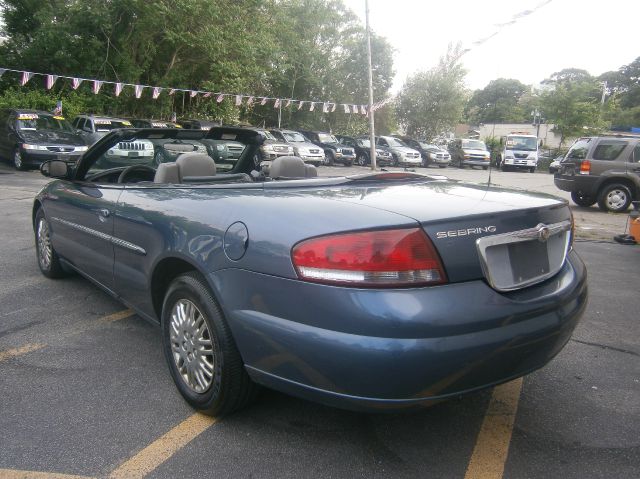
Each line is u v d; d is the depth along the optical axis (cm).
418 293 212
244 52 2345
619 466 247
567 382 333
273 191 278
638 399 313
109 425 271
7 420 272
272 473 237
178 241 281
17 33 2272
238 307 243
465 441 266
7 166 1595
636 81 7812
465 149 3203
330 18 3325
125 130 381
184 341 287
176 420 277
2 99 1975
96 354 352
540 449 260
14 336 378
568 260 290
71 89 2258
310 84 3244
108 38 2217
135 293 339
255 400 284
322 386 222
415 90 3931
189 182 356
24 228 740
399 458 250
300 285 221
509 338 223
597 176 1226
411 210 230
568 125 3688
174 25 2245
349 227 219
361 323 208
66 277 511
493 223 235
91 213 382
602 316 459
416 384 209
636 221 804
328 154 2655
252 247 240
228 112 2670
